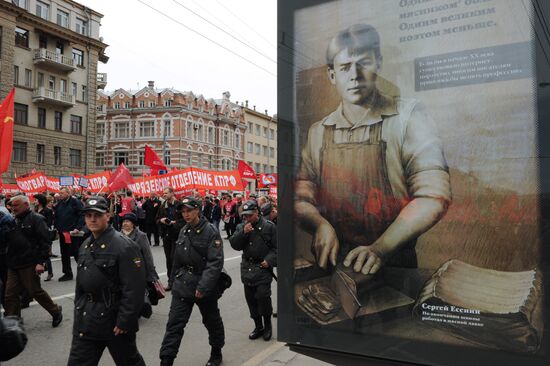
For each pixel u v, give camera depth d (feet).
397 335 7.82
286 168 9.03
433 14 7.73
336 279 8.43
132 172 188.03
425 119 7.73
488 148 7.23
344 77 8.46
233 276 30.91
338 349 8.37
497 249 7.10
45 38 125.08
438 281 7.50
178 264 14.35
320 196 8.64
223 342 14.74
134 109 189.26
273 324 20.04
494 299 7.07
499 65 7.21
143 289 10.68
